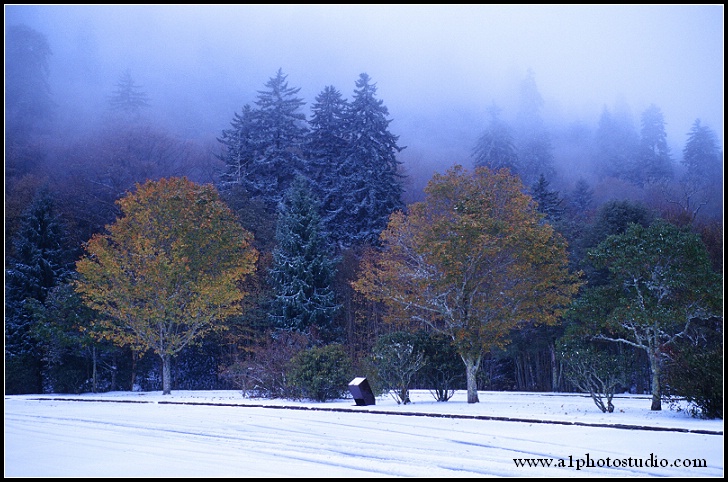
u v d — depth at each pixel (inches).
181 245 1235.2
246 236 1344.7
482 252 967.0
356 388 896.9
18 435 588.4
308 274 1769.2
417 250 997.2
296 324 1700.3
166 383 1273.4
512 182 1063.0
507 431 594.2
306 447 504.4
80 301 1413.6
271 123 2544.3
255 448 500.1
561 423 649.0
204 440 548.4
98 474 389.7
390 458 451.2
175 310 1240.2
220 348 1763.0
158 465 420.8
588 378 815.7
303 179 1972.2
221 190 2298.2
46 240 1711.4
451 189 1053.2
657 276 822.5
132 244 1258.6
